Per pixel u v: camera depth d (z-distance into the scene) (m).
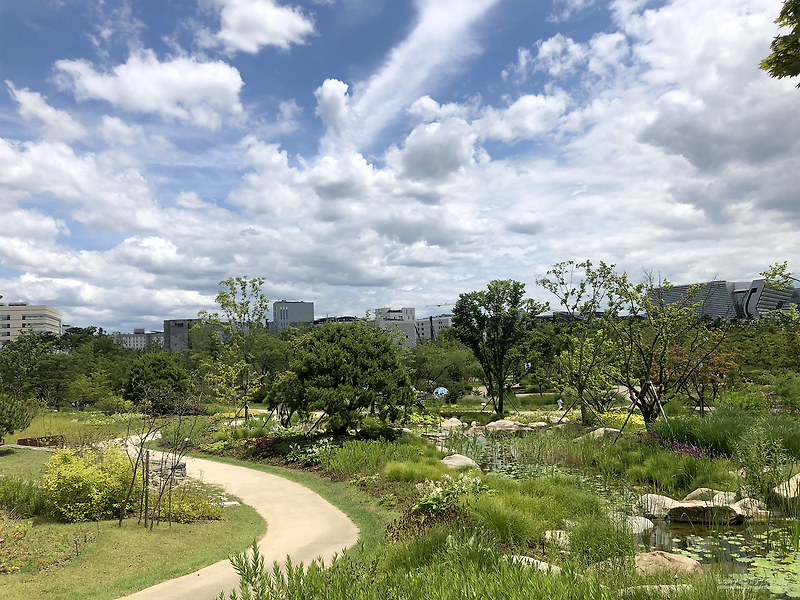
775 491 9.07
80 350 43.75
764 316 16.53
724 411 15.88
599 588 4.36
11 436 21.08
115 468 10.45
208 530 9.30
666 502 9.78
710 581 5.09
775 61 7.72
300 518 10.38
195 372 31.94
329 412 17.19
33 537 8.31
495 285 29.08
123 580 6.76
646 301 17.83
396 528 8.47
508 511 8.20
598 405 22.19
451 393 38.12
